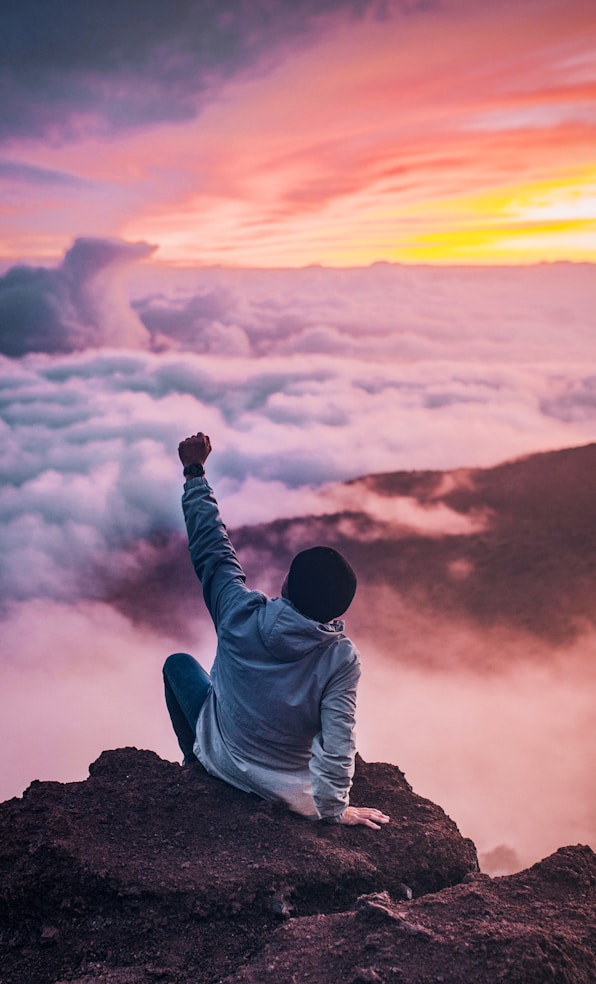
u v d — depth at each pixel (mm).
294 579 2396
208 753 2730
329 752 2352
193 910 2111
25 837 2305
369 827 2562
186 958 2002
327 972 1792
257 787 2578
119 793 2672
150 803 2605
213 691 2775
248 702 2506
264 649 2447
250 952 2023
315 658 2408
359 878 2293
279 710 2449
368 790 2883
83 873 2166
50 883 2137
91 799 2627
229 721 2594
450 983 1700
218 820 2520
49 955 2012
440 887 2381
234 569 2717
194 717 2879
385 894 2117
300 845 2383
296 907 2195
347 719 2381
